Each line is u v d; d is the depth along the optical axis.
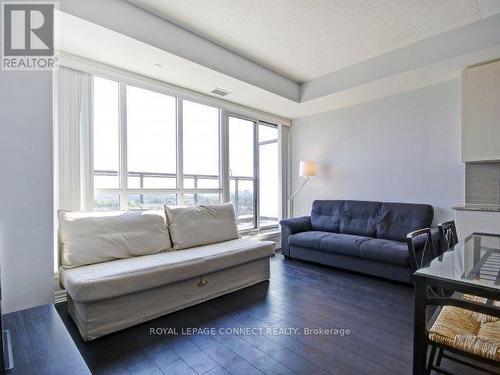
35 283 1.86
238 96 3.92
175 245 2.88
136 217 2.74
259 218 4.82
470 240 1.94
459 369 1.58
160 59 2.81
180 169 3.70
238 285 2.82
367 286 2.92
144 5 2.43
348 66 3.63
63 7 2.04
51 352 1.11
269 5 2.41
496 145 2.81
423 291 1.19
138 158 3.34
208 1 2.37
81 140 2.76
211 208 3.38
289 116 5.00
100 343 1.88
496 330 1.18
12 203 1.79
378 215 3.75
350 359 1.69
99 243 2.41
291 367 1.62
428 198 3.59
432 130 3.55
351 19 2.60
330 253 3.52
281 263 3.85
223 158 4.20
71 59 2.67
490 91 2.85
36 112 1.88
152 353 1.76
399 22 2.65
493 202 3.08
